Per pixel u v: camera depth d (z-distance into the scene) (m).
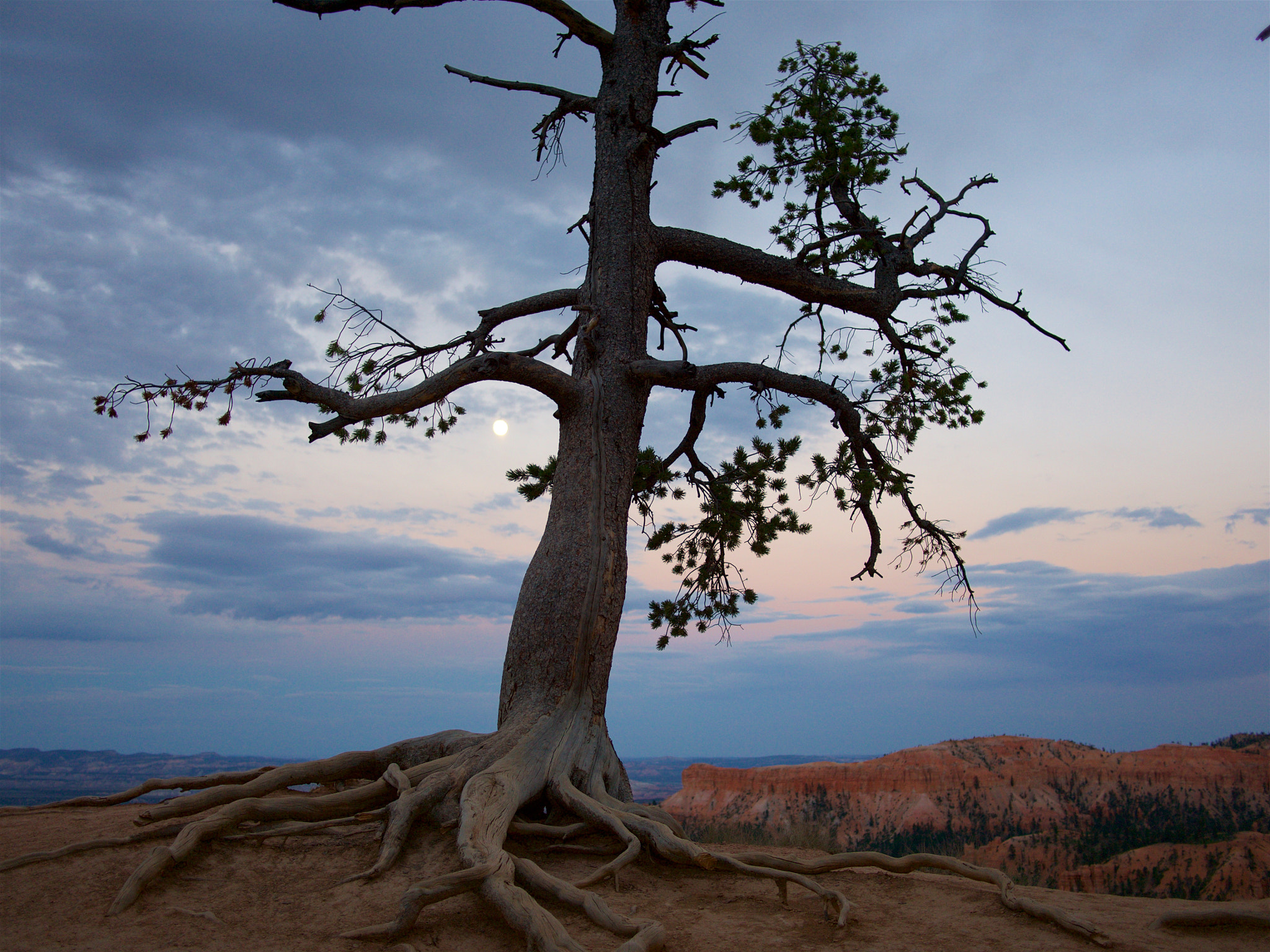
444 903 5.71
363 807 7.29
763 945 5.28
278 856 6.48
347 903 5.71
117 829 7.06
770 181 12.34
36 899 5.49
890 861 6.66
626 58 11.25
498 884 5.45
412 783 7.36
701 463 12.96
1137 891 28.73
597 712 8.56
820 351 13.11
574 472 9.42
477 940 5.21
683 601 13.61
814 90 12.42
